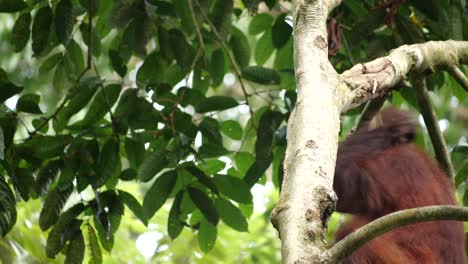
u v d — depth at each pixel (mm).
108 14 11016
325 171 5891
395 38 10984
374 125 9312
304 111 6383
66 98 10250
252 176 10727
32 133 9992
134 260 15461
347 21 11719
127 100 10508
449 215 5598
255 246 16484
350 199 8633
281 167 10781
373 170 8766
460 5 10648
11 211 8883
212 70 11914
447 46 8609
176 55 11125
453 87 11727
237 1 15422
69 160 10125
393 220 5508
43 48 10773
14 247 13180
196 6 11547
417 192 8633
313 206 5605
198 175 10312
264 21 12281
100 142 10547
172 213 10648
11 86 9469
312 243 5410
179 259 16391
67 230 10188
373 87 7258
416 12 11586
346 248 5359
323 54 7066
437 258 8180
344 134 14016
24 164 10352
